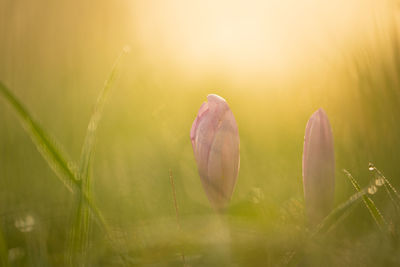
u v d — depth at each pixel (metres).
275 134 0.67
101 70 0.93
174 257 0.45
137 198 0.54
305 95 0.62
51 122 0.78
